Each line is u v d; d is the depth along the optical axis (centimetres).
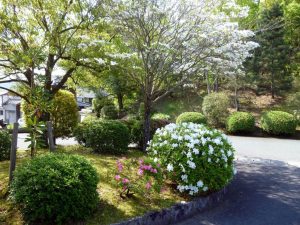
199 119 1184
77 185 296
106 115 1397
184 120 1182
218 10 641
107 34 634
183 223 361
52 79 702
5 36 557
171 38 643
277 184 530
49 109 551
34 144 416
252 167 661
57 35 580
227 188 484
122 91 1138
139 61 635
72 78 741
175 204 369
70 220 300
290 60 1672
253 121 1257
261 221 371
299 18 1664
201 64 671
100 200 351
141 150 690
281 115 1216
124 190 369
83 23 600
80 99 2567
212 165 408
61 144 784
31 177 294
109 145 610
